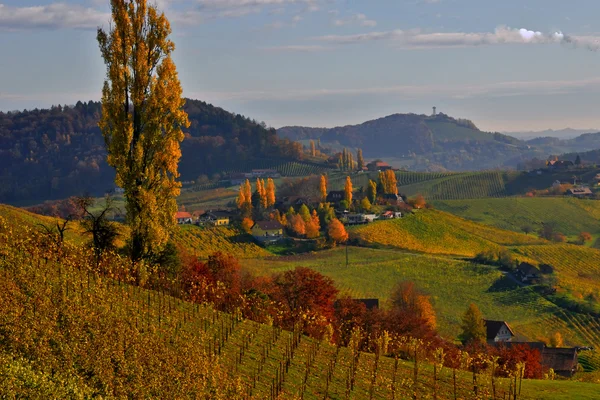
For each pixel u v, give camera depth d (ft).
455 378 149.18
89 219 190.29
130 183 190.39
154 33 193.26
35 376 98.37
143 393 111.96
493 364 152.66
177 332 142.31
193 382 119.85
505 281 572.10
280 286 282.77
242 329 160.86
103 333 124.36
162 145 193.57
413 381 152.35
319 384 139.44
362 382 145.48
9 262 137.08
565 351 367.04
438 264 604.49
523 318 503.61
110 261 165.99
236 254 609.83
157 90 192.54
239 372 134.51
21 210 317.22
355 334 172.55
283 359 149.38
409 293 422.82
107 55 190.60
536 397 149.79
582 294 546.26
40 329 116.98
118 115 190.39
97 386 109.50
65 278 138.92
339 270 570.46
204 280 191.42
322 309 271.28
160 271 187.42
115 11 190.60
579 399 149.18
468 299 534.37
